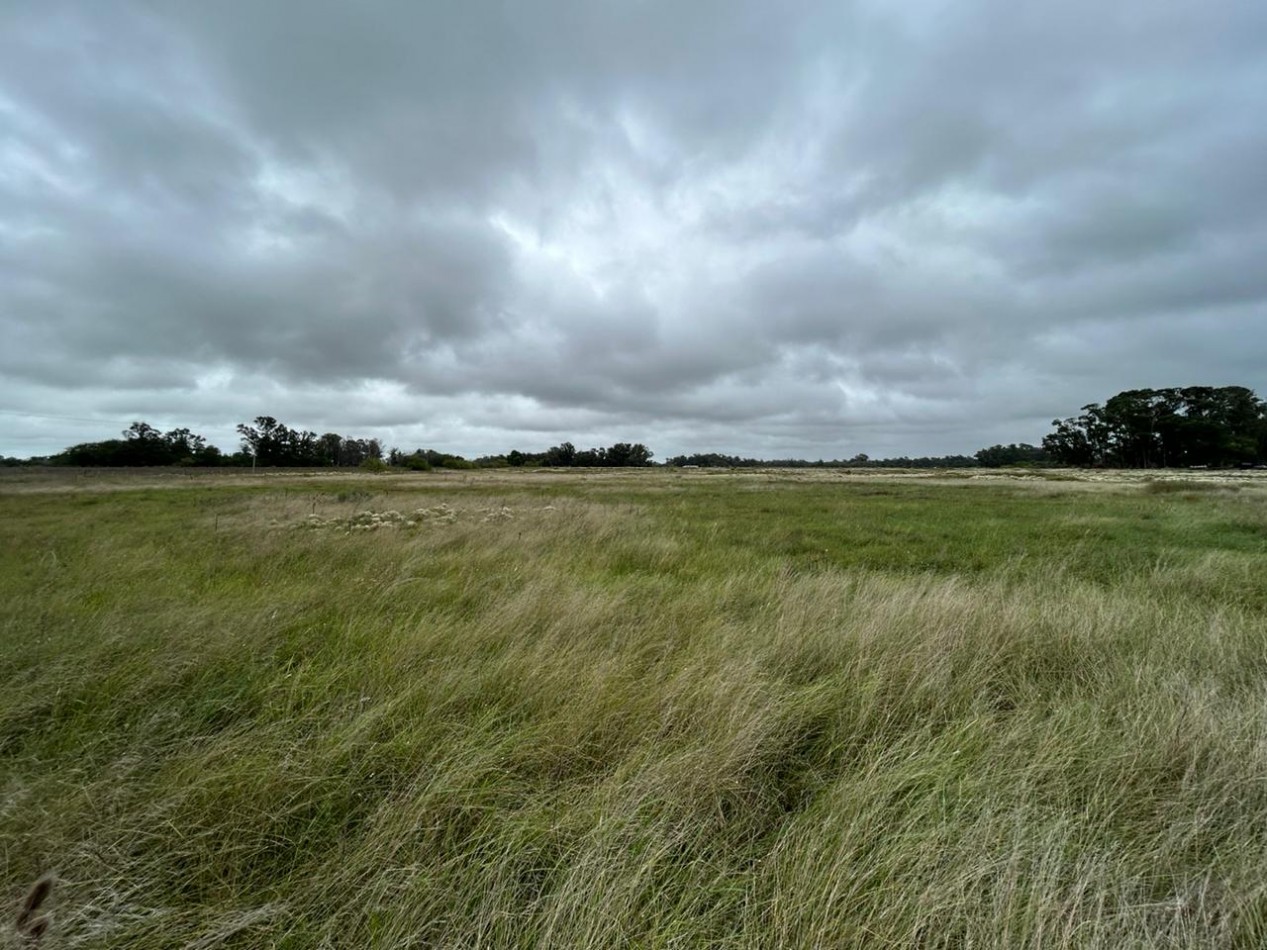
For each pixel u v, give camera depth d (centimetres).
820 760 273
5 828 196
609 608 484
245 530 988
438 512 1353
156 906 178
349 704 302
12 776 226
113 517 1349
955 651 385
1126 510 1602
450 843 206
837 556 951
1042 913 164
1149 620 459
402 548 792
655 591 594
